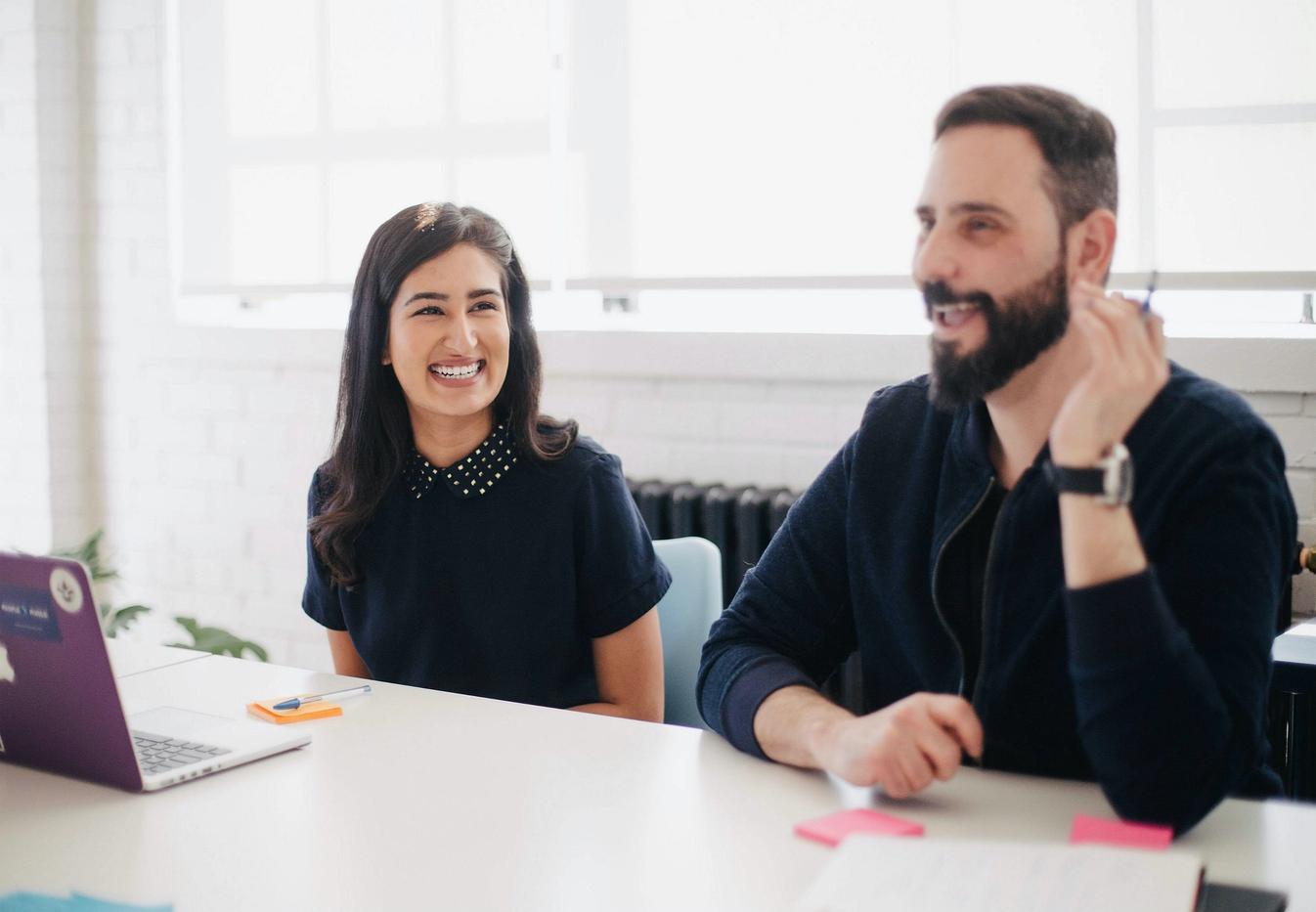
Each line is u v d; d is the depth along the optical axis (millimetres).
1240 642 1083
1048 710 1242
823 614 1452
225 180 3186
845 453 1457
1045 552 1229
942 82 2355
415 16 2906
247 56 3131
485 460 1808
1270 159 2102
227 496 3271
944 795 1157
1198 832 1072
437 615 1803
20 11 3312
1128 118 2203
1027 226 1154
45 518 3418
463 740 1337
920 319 2580
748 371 2570
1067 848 964
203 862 1044
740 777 1211
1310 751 1699
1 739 1297
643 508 2621
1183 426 1169
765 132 2520
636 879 992
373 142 2979
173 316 3314
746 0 2516
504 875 1006
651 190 2645
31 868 1040
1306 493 2133
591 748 1305
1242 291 2213
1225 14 2115
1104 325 1045
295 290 3107
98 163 3373
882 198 2422
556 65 2750
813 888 935
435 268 1748
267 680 1589
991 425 1306
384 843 1074
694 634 1890
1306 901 945
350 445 1812
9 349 3422
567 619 1812
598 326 2867
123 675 1625
